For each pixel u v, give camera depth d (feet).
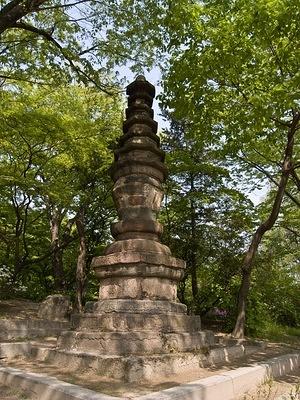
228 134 38.40
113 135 54.65
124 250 27.61
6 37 42.27
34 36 40.29
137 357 21.74
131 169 30.55
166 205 55.62
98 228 71.82
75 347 24.86
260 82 33.12
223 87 36.73
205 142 45.91
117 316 24.57
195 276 54.75
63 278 69.15
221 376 21.62
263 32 30.60
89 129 50.06
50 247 70.13
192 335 26.53
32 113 44.32
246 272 43.32
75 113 55.31
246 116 33.83
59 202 52.65
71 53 39.65
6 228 66.18
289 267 70.95
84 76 42.19
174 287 28.58
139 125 31.94
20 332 36.45
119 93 47.26
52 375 21.54
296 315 65.16
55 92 54.19
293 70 33.14
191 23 33.06
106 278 27.66
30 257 71.26
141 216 29.25
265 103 29.94
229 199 55.72
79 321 26.63
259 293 54.80
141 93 33.63
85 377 21.12
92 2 40.34
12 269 69.67
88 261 71.20
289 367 29.96
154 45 42.04
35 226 73.61
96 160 59.11
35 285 75.41
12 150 49.08
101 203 64.69
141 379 20.83
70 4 37.32
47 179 56.49
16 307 54.29
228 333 46.88
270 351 35.42
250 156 55.36
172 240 54.49
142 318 24.76
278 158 53.88
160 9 39.27
